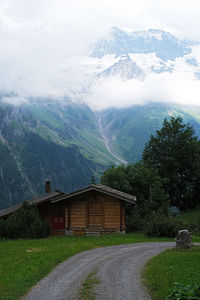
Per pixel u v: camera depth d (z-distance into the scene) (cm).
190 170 7656
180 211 7319
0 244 3309
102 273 1883
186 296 1227
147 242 3253
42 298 1450
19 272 1856
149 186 6209
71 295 1488
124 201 4278
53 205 4856
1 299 1413
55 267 2064
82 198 4275
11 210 4934
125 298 1429
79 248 2783
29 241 3472
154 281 1620
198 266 1842
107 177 6306
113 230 4212
